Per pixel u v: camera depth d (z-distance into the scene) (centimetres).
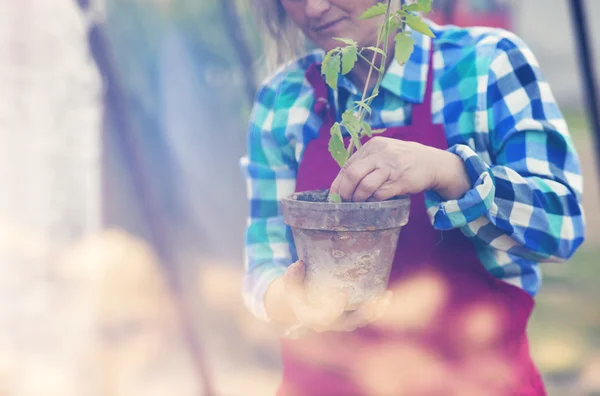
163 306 428
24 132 297
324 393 157
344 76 158
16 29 292
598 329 436
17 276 299
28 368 298
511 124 142
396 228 126
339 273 125
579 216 139
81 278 328
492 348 147
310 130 164
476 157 127
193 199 486
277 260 168
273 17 173
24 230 300
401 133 148
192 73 468
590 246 625
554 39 1516
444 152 128
